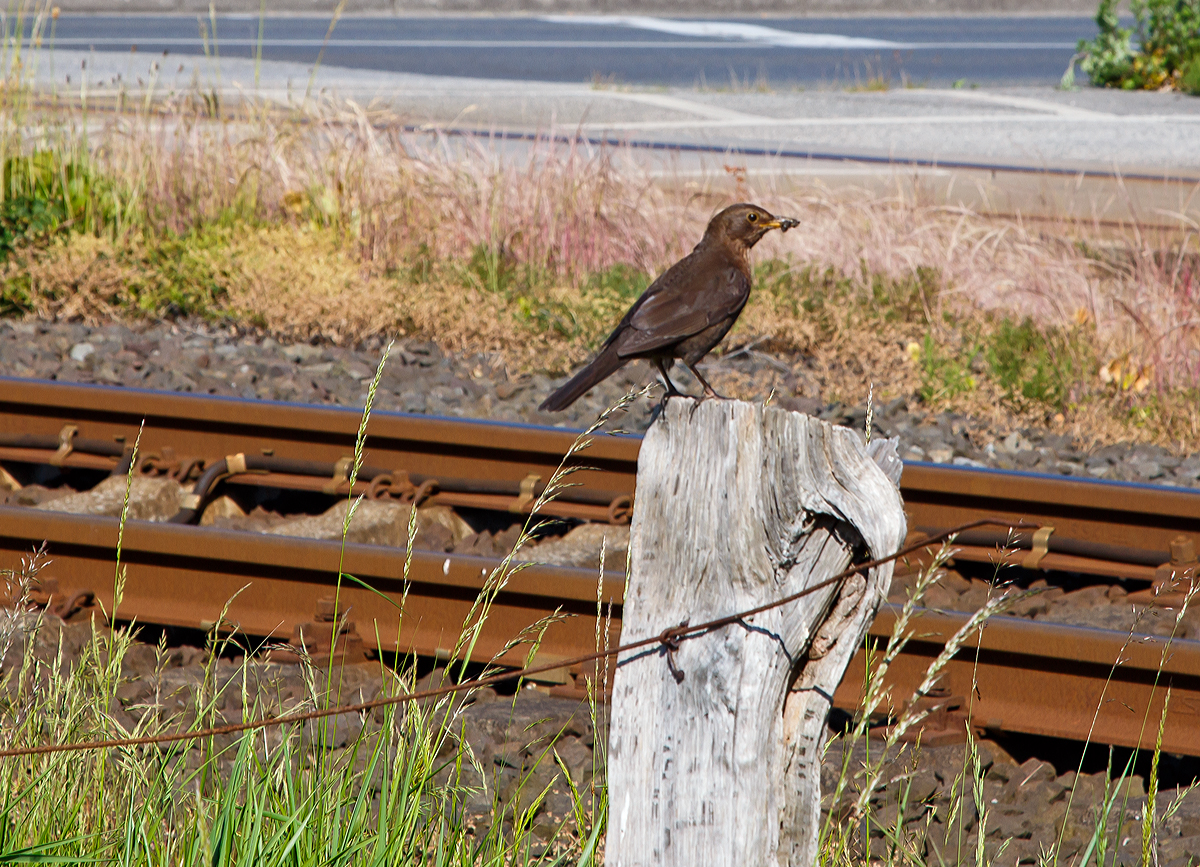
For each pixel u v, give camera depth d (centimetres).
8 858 488
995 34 5634
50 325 1670
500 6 6144
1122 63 4303
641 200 2016
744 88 4169
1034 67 4809
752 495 445
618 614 804
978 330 1648
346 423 1111
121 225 2002
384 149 2138
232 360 1547
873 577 446
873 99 3938
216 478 1104
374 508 1065
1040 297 1731
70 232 1945
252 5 5944
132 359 1520
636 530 462
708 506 449
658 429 459
